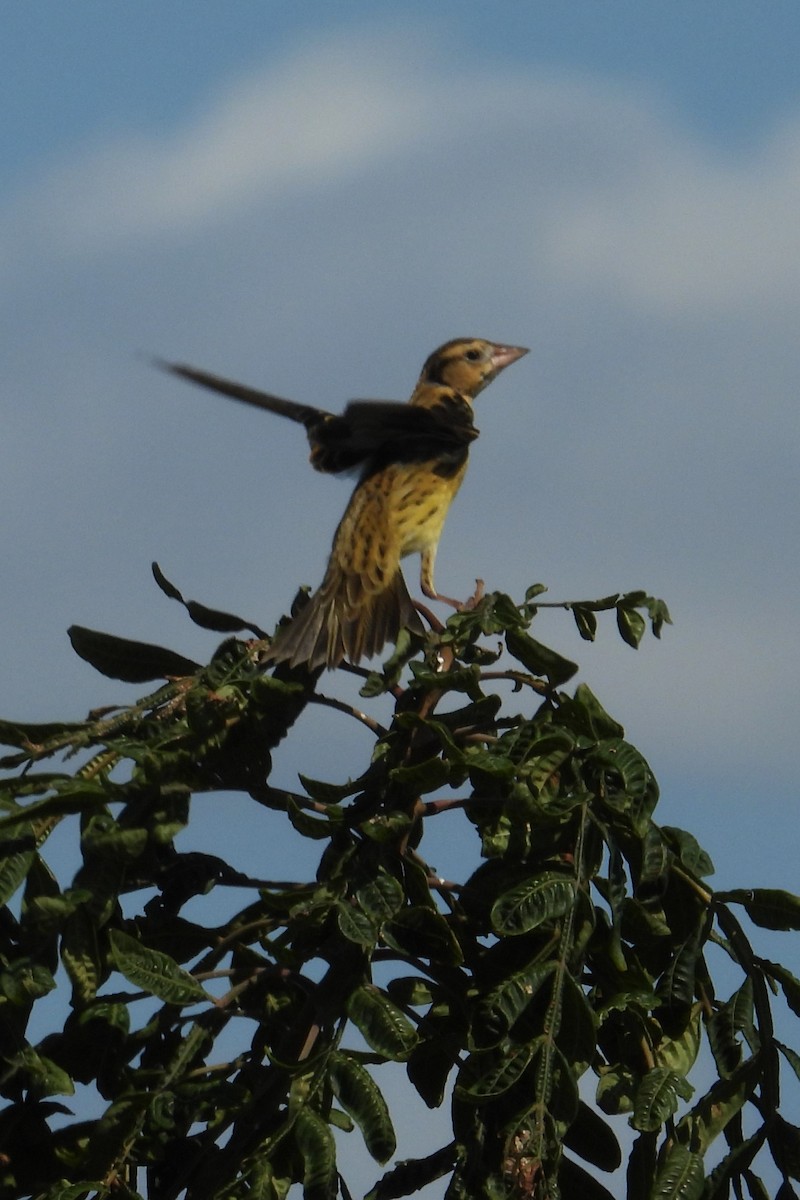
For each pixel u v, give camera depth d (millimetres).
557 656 7711
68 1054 7215
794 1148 7062
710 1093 7105
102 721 7809
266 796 7734
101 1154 6754
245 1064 7199
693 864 7328
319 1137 6426
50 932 6961
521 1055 6715
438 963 7195
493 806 7543
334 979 7039
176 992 6918
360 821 7465
